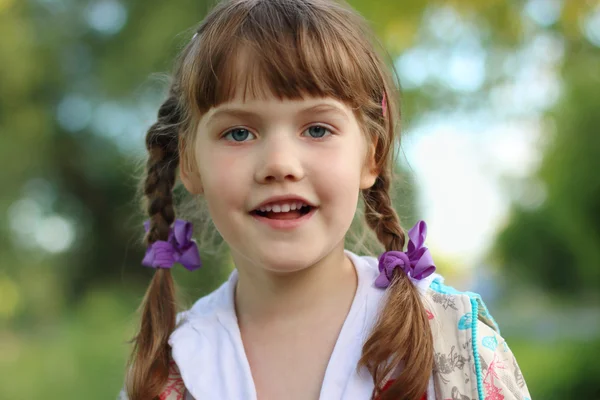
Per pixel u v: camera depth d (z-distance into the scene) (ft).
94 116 43.32
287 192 4.42
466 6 22.77
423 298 4.82
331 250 4.73
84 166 44.32
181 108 5.31
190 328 5.18
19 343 32.01
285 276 4.86
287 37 4.54
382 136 5.22
